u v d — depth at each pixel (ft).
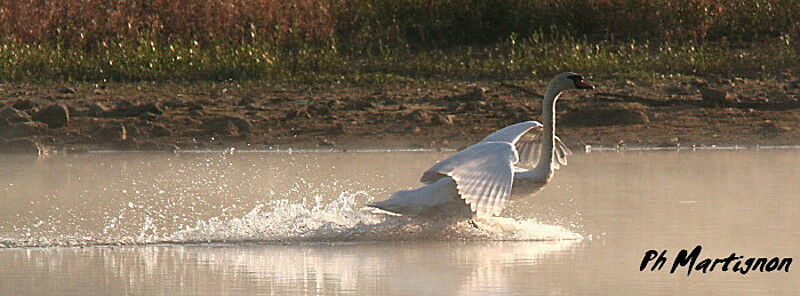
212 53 75.56
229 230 33.65
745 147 54.95
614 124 59.06
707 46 76.84
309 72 72.23
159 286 26.40
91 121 59.98
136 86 69.56
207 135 57.98
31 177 45.42
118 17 80.12
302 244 32.14
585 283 26.27
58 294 25.63
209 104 64.03
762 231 32.19
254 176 45.24
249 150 55.83
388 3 83.82
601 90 66.54
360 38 79.82
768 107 61.87
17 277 27.43
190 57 73.10
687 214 35.27
